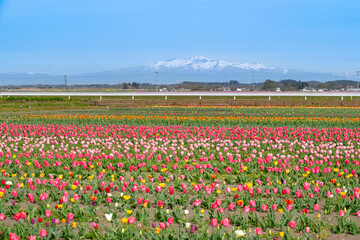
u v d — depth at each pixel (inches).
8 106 2760.8
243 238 332.2
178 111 2103.8
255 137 934.4
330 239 359.6
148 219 401.7
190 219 398.9
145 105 2965.1
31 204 466.0
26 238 350.9
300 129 1157.7
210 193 462.6
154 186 533.0
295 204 458.6
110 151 828.6
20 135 1012.5
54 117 1614.2
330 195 432.8
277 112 1963.6
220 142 938.1
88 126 1269.7
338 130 1116.5
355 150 822.5
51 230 341.1
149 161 685.3
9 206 436.8
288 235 343.3
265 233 371.6
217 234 337.4
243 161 738.2
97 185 527.8
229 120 1512.1
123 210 429.1
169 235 339.0
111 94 3929.6
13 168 634.2
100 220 407.2
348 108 2284.7
